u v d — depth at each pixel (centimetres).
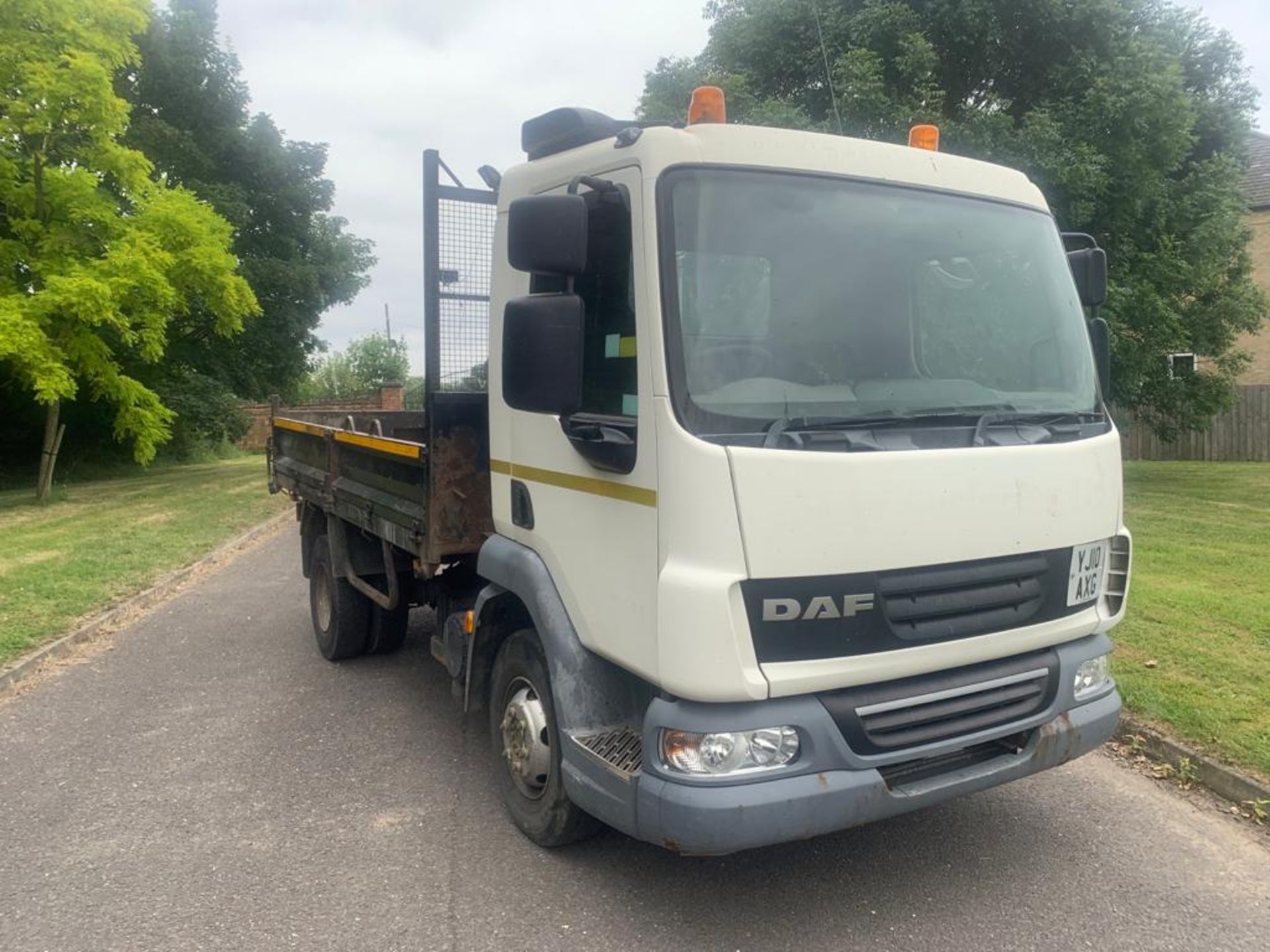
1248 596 777
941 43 1341
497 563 420
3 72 1551
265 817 457
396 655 737
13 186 1623
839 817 316
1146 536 1093
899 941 348
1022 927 356
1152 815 448
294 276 2492
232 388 2638
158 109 2384
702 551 302
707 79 1350
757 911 369
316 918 367
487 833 438
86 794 484
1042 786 481
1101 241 1410
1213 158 1527
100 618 820
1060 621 368
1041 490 353
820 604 310
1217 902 373
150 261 1606
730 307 326
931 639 331
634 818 326
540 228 312
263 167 2512
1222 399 1698
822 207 349
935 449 331
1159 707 528
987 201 392
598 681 367
